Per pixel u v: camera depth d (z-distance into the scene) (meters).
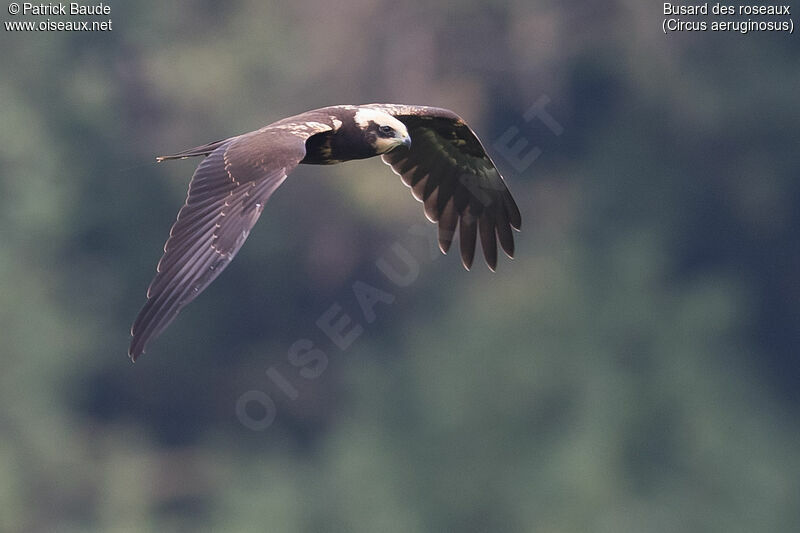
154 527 23.39
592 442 20.08
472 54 24.28
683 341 22.22
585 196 25.97
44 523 22.53
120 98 25.67
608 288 22.86
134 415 25.81
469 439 20.52
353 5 24.50
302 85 24.73
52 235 25.05
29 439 23.06
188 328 26.03
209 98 25.12
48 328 24.22
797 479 21.39
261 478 22.77
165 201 25.53
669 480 20.52
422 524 19.88
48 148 25.25
